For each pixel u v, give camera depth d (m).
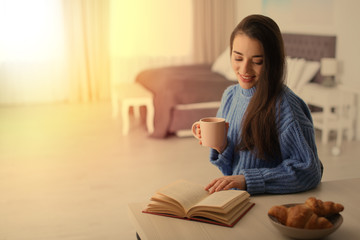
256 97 1.32
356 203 1.24
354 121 4.39
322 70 4.46
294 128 1.29
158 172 3.61
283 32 5.60
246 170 1.34
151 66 7.19
